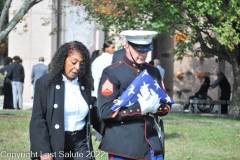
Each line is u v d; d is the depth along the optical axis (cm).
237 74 3409
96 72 1906
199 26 3123
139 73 1095
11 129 2270
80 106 1046
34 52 4447
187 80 4662
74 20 4350
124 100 1059
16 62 3847
